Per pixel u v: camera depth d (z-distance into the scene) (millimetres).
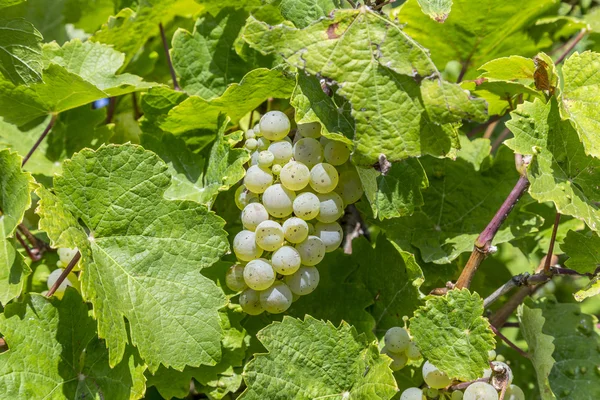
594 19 753
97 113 685
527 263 752
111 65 658
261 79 598
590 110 587
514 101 672
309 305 627
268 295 572
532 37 736
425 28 710
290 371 575
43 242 652
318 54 557
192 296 572
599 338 672
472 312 570
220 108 619
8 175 575
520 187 586
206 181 619
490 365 570
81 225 582
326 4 605
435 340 571
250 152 597
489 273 731
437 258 644
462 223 666
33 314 564
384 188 595
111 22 675
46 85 625
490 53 730
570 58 599
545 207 713
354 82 556
